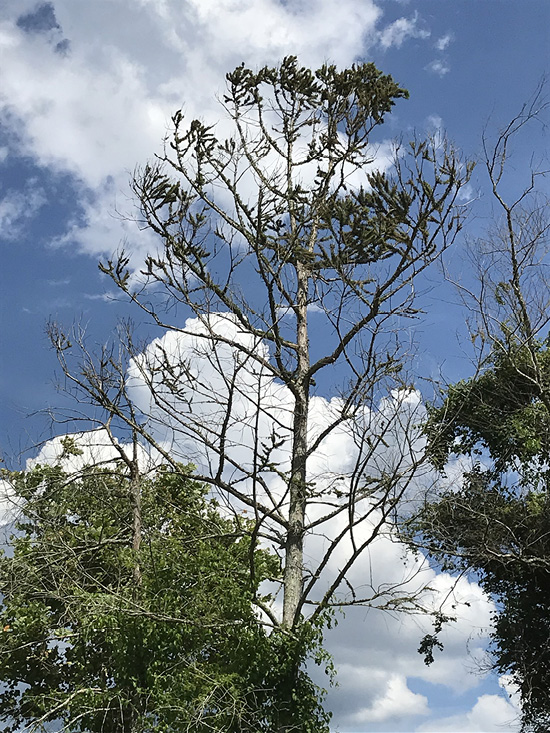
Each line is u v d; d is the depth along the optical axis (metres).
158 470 19.45
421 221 15.38
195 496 22.11
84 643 18.16
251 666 15.54
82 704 16.52
